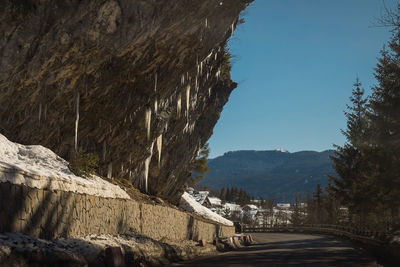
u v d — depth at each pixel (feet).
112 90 53.83
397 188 105.40
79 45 41.70
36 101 43.57
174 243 60.54
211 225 99.40
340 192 165.89
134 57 51.39
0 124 41.73
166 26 50.75
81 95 49.24
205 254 67.10
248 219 473.67
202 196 221.25
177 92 71.20
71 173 40.65
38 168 33.83
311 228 216.74
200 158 138.51
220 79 102.73
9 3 33.53
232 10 58.54
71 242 32.53
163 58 57.36
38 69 40.32
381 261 52.31
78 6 38.19
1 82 37.99
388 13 61.26
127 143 65.36
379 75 97.96
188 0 48.98
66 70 43.55
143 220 54.49
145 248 44.34
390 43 87.71
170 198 99.91
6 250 22.15
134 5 43.32
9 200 26.40
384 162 101.45
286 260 52.54
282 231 246.27
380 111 94.02
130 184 73.05
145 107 63.10
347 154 161.68
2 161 28.94
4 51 36.24
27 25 35.99
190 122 91.35
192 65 65.67
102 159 61.36
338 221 238.68
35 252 24.18
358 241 95.40
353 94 157.38
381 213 145.59
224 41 78.95
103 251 33.65
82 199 37.42
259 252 72.90
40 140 48.06
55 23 37.86
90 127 55.62
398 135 93.20
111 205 44.50
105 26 42.16
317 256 61.11
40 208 30.12
